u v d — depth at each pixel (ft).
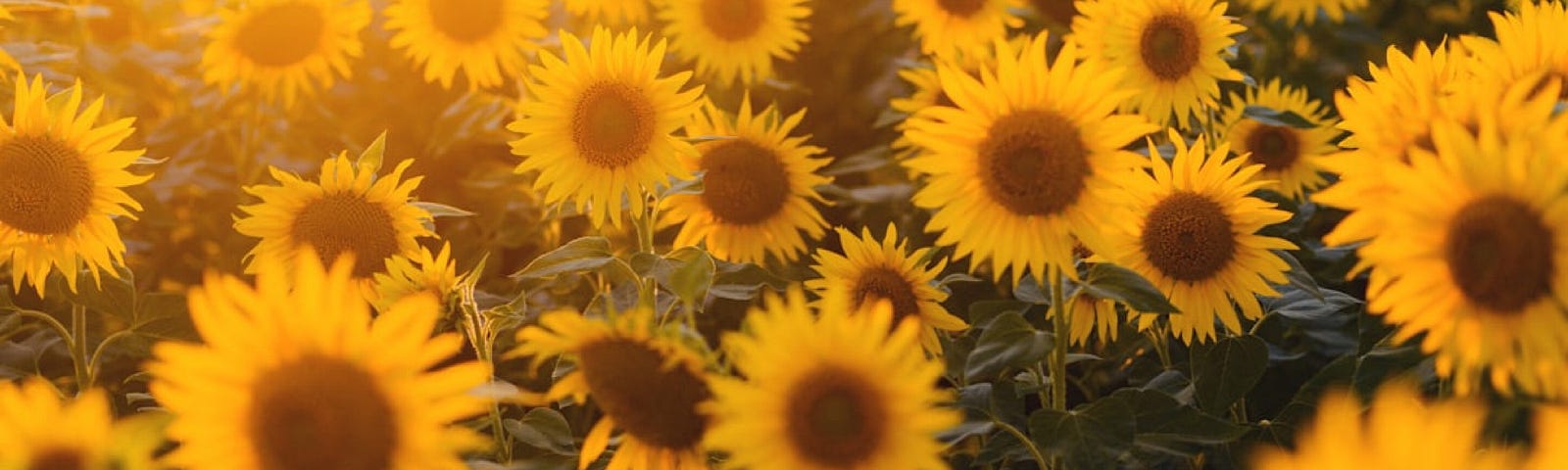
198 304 10.37
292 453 10.34
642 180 13.25
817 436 10.57
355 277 13.34
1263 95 16.03
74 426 10.36
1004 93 11.76
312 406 10.32
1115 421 11.68
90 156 13.07
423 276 12.46
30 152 12.98
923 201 11.82
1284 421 12.53
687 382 10.88
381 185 13.38
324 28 15.96
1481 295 10.53
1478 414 6.48
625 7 17.48
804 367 10.59
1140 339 13.48
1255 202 12.71
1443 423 6.00
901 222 16.30
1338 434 6.05
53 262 13.35
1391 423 5.98
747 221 14.51
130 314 13.23
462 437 10.41
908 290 12.62
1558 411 6.49
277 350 10.36
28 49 15.42
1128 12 14.40
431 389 10.37
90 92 16.17
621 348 10.85
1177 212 12.71
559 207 13.38
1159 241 12.72
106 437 10.37
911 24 18.67
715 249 14.57
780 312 10.61
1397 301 10.61
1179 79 14.40
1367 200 10.73
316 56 15.99
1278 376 13.65
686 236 14.58
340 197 13.38
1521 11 12.37
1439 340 10.61
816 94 18.02
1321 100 17.84
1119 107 14.49
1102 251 11.76
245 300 10.36
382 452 10.36
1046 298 12.30
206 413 10.37
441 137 16.37
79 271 13.24
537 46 16.38
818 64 18.28
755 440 10.59
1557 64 12.23
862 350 10.59
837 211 16.65
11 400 10.39
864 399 10.59
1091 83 11.71
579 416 14.67
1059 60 11.72
